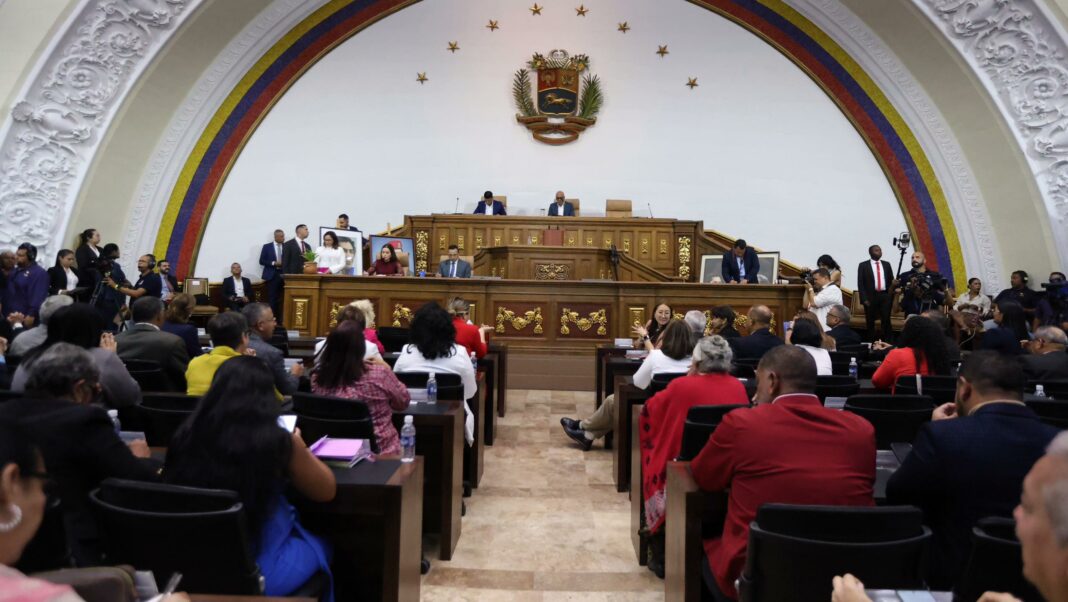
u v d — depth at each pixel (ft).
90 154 30.25
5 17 27.84
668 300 24.79
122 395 9.29
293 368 12.95
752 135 38.14
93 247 28.94
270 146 37.29
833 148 37.01
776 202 37.76
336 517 7.53
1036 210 30.55
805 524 5.35
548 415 20.71
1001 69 30.07
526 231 36.11
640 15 38.52
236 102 36.11
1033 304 27.76
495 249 31.07
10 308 25.12
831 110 36.96
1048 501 2.84
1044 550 2.88
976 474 5.67
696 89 38.55
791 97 37.55
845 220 36.76
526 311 24.91
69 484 5.90
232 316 11.03
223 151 36.19
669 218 36.70
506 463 15.76
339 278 25.00
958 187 33.88
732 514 6.55
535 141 38.88
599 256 30.50
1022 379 6.09
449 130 38.78
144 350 12.31
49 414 5.91
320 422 8.89
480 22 38.65
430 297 24.95
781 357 6.95
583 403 22.47
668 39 38.50
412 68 38.65
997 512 5.65
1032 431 5.79
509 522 12.12
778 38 37.17
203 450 5.75
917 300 28.04
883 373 12.93
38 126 28.66
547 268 30.32
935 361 12.39
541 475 14.89
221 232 36.52
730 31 37.91
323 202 37.86
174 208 35.12
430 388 11.66
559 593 9.41
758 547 5.50
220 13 32.60
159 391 11.77
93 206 31.40
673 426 9.55
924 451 5.90
